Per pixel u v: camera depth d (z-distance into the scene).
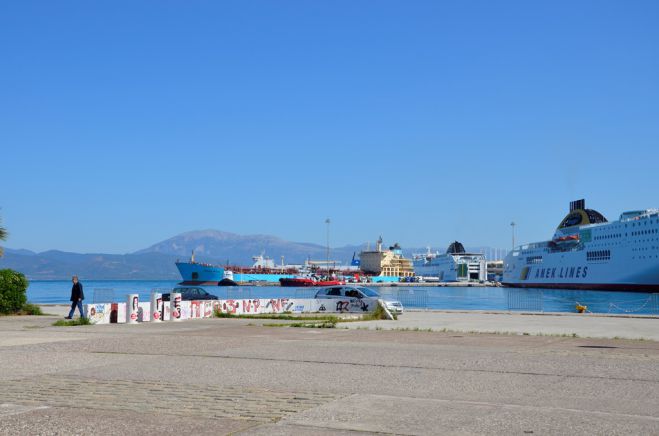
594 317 38.38
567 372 13.59
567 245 154.62
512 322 32.66
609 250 134.88
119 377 12.89
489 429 8.45
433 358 15.96
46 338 21.45
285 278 195.88
